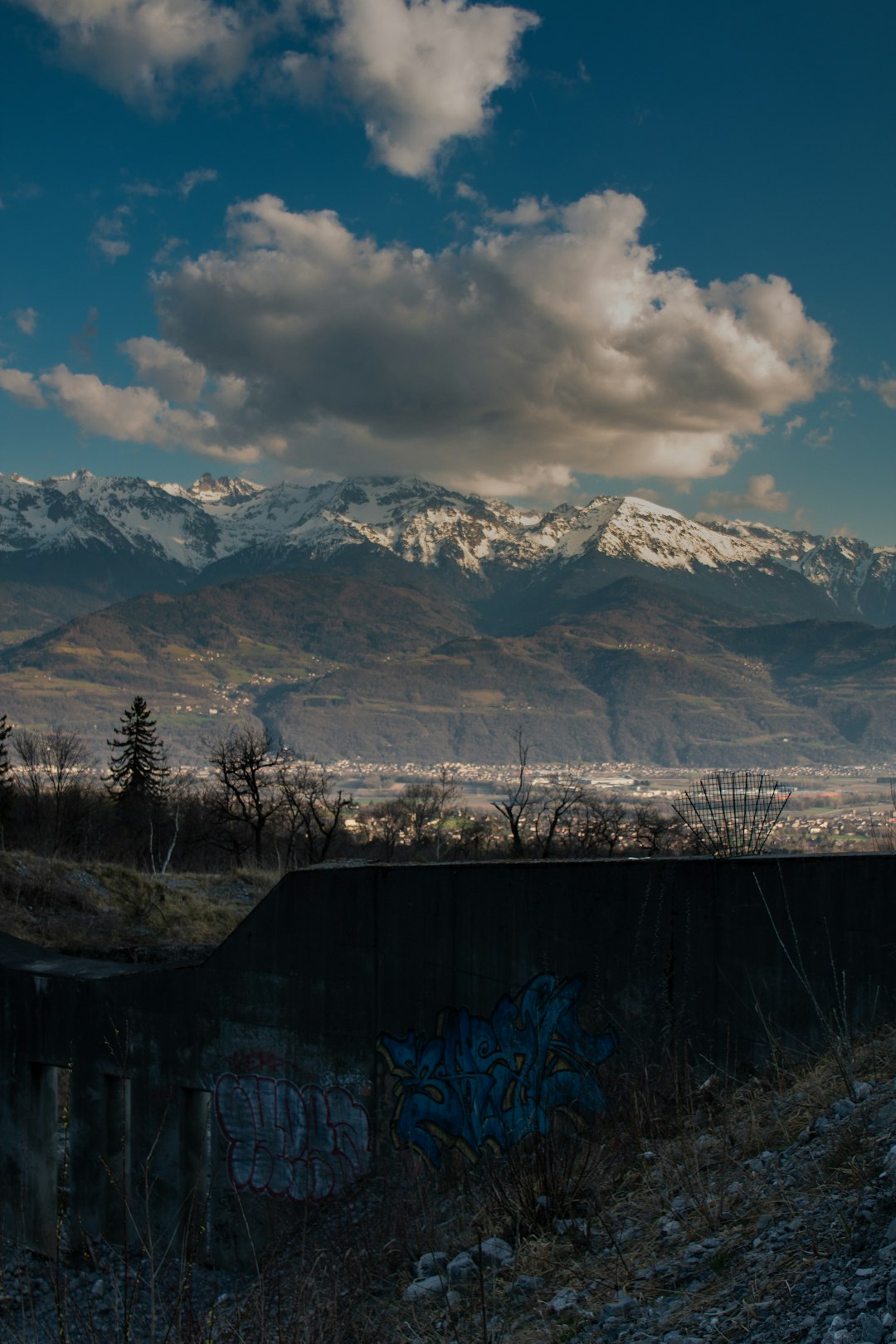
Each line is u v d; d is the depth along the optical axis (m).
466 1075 8.22
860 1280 3.79
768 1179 5.32
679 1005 7.77
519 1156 7.11
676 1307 4.45
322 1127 8.65
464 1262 6.05
